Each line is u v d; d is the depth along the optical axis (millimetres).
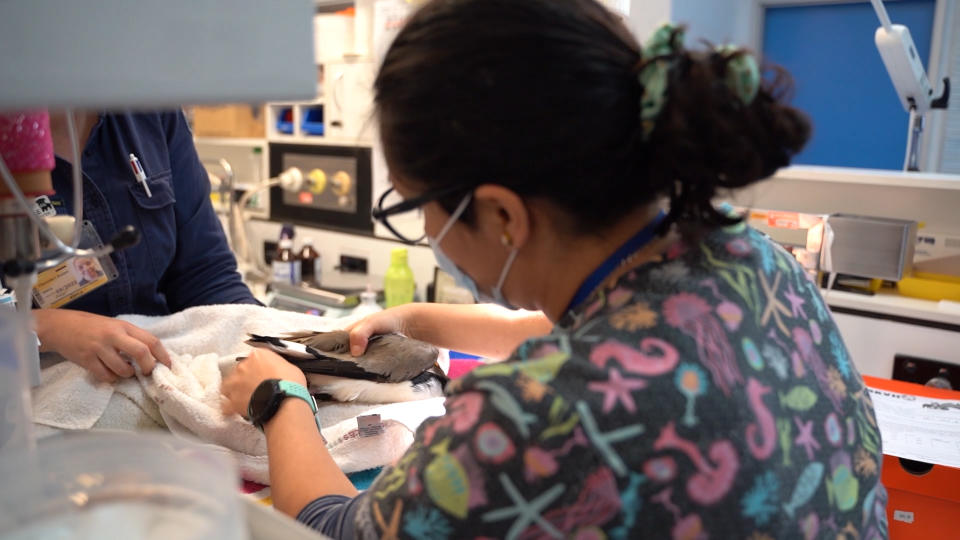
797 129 669
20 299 640
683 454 584
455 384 653
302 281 2623
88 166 1289
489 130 616
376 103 690
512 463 588
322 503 765
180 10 469
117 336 1129
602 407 584
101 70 444
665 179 644
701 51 647
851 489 695
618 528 583
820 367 710
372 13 2408
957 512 1233
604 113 615
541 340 655
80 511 497
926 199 2180
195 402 1073
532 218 676
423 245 2516
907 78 2111
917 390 1509
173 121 1448
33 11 417
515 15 614
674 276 665
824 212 2316
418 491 620
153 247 1400
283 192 2867
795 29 3771
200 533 492
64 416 1078
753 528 604
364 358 1146
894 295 2105
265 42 508
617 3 1414
